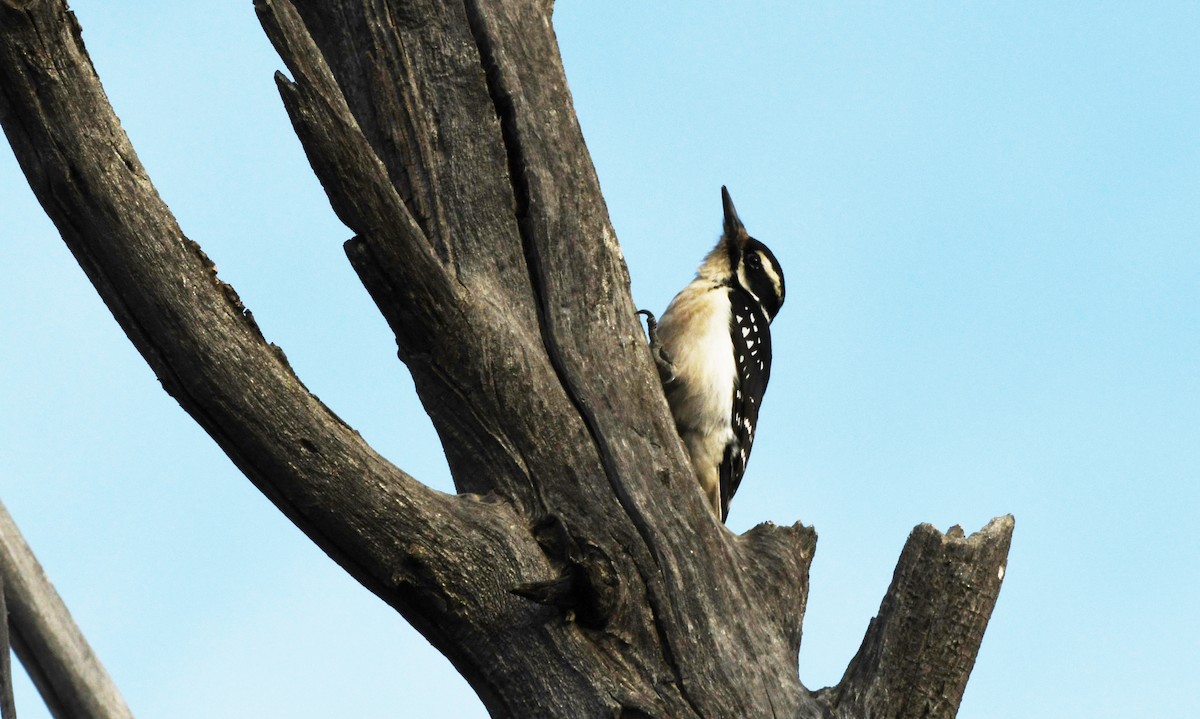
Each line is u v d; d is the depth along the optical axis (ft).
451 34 34.83
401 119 34.37
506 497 31.12
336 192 28.40
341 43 35.22
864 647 30.68
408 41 34.81
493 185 33.71
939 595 30.09
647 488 31.30
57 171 25.89
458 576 29.27
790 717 29.91
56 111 25.62
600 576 29.68
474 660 30.01
